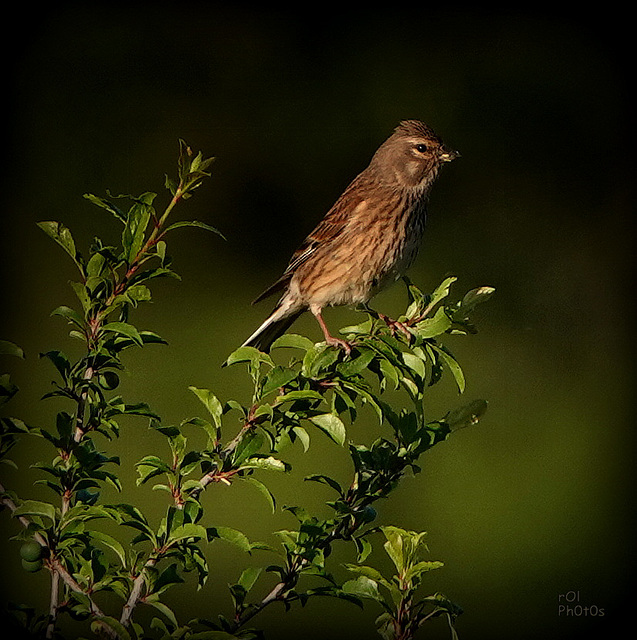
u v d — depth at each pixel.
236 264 16.75
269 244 17.02
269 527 11.55
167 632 4.84
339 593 5.11
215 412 5.05
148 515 11.43
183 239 16.66
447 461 13.05
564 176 17.52
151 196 5.20
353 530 5.20
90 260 5.17
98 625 4.68
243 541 4.93
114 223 16.45
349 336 5.69
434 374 5.67
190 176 5.25
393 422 5.33
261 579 10.91
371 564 11.09
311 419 5.16
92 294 5.20
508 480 12.98
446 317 5.64
